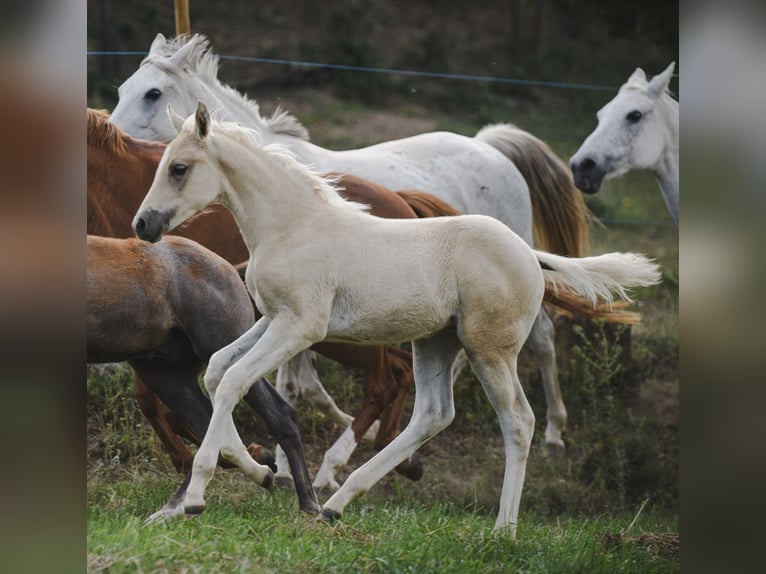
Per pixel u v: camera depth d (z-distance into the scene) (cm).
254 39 3403
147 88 1272
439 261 847
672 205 1485
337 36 3562
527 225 1520
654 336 1781
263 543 720
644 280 920
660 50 4050
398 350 1148
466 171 1456
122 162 1117
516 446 869
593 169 1448
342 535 790
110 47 2931
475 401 1491
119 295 878
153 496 997
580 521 1110
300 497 929
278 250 827
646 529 1099
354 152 1401
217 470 1138
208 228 1117
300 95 3056
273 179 846
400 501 1238
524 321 873
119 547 654
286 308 819
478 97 3338
